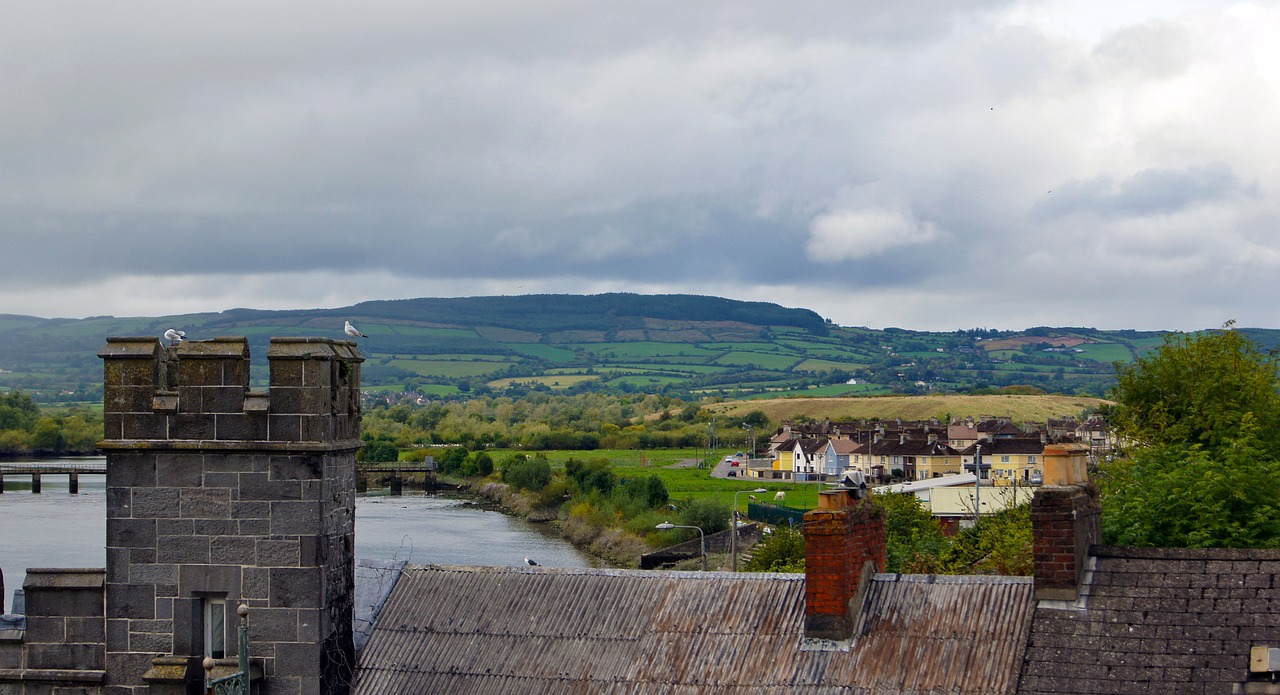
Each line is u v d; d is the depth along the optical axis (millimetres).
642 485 168000
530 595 24516
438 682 23359
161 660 23375
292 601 23406
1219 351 68688
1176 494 42406
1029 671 20781
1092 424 197625
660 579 24203
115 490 23922
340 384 24328
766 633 22781
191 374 23844
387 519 165750
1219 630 20609
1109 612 21344
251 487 23609
